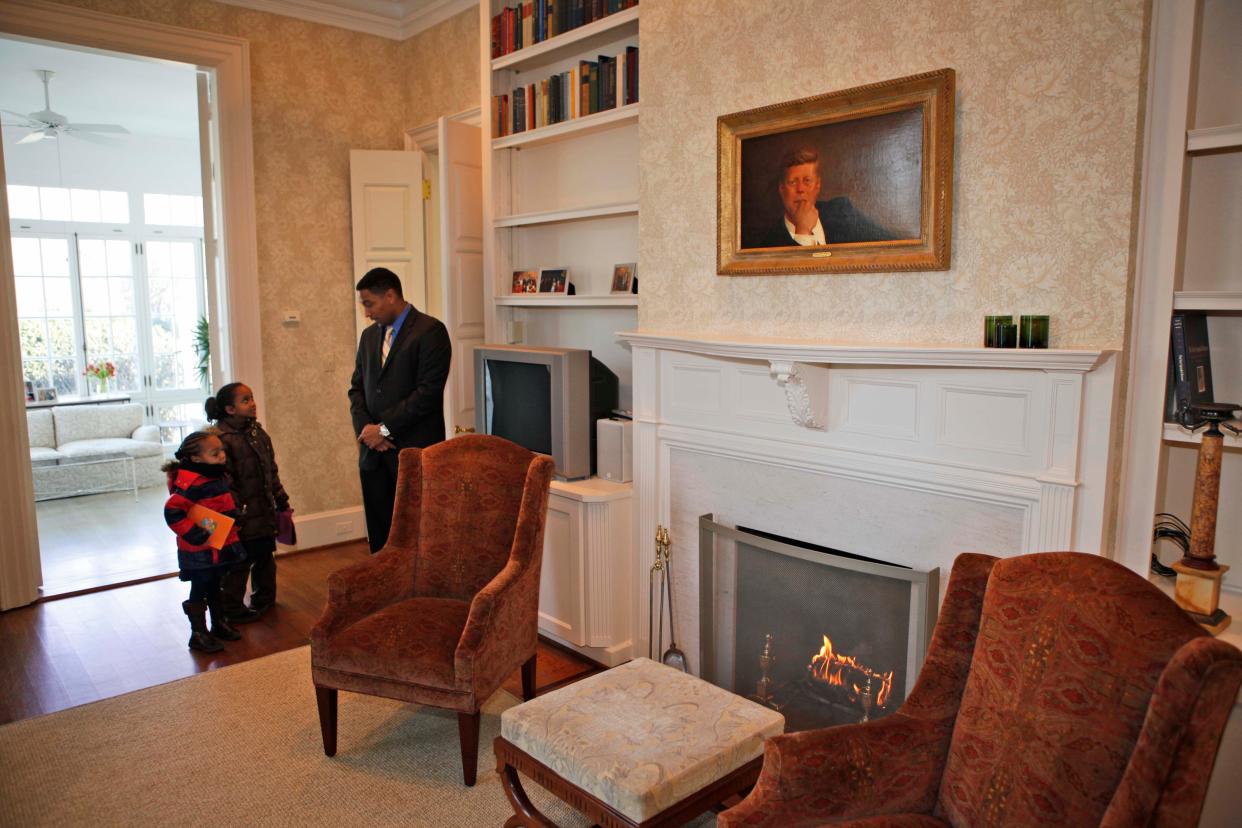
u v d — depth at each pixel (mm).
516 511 2865
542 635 3592
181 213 8344
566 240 3871
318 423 4898
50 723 2852
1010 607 1564
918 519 2334
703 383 2865
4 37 3818
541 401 3363
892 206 2320
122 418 6922
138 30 4059
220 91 4344
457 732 2803
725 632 2846
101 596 4129
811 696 2600
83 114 7137
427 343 3705
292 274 4715
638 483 3135
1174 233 1908
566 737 1916
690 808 1805
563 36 3467
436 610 2678
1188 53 1851
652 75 3004
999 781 1484
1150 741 1194
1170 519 2186
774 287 2688
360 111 4895
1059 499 2014
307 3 4590
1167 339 1938
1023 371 2057
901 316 2373
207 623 3764
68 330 7809
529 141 3785
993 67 2121
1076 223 2014
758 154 2635
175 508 3359
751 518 2771
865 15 2367
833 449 2498
